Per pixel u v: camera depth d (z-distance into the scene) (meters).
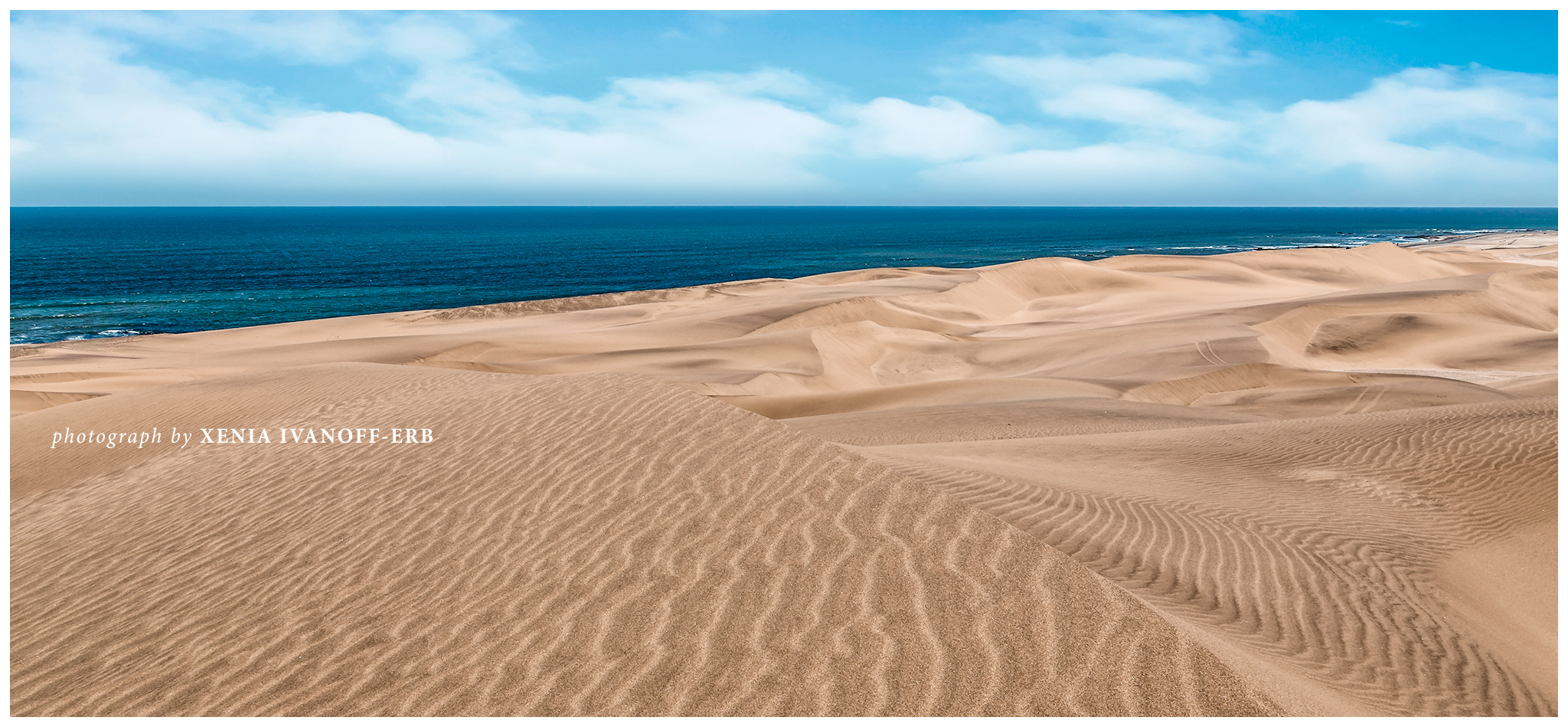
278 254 105.81
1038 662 4.16
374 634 5.03
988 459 10.62
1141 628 4.36
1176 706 3.84
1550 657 6.23
